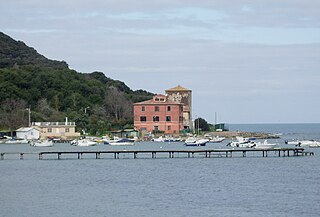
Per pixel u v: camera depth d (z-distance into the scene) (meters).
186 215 82.31
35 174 129.62
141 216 81.81
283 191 102.44
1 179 120.69
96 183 114.06
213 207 87.50
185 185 110.44
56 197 96.88
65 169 140.00
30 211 85.31
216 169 138.38
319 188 106.25
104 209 86.31
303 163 152.62
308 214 83.00
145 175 126.56
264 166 145.12
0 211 85.44
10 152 179.12
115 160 162.88
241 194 99.00
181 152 171.62
